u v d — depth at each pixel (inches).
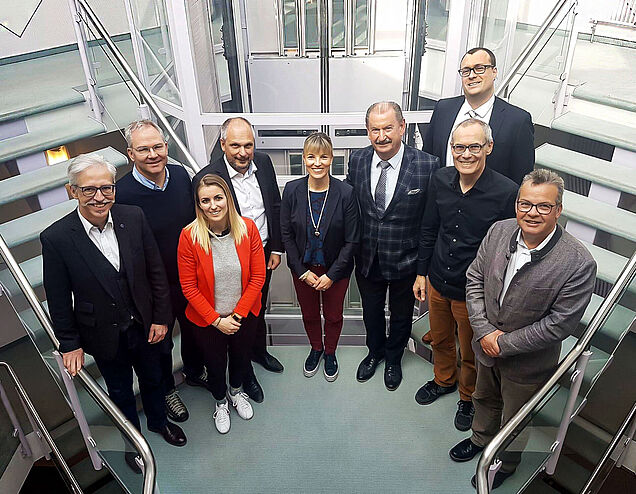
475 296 95.9
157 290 101.5
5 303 171.8
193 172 136.6
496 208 97.5
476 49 104.3
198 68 134.6
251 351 129.3
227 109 139.9
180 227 108.3
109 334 97.0
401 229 111.5
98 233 92.4
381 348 132.0
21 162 137.1
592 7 194.2
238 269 104.1
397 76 134.2
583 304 83.9
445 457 113.0
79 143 157.9
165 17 131.0
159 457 114.3
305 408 124.6
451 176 100.8
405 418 121.6
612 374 165.6
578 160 138.5
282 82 135.5
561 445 109.6
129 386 107.2
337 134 143.1
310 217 111.6
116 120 151.0
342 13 125.6
